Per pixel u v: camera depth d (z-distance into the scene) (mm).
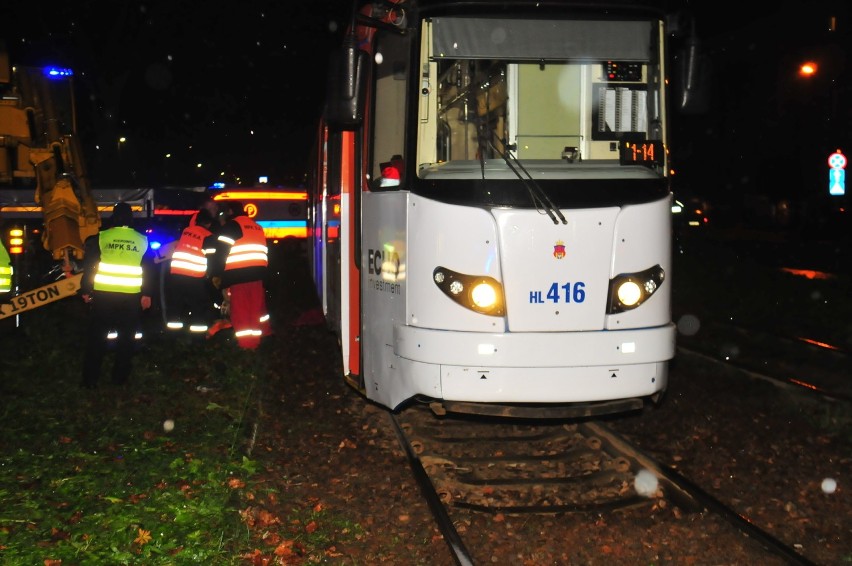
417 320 7230
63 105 14680
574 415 7363
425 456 7750
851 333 13000
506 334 7004
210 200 11844
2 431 8070
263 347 12484
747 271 19938
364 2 8305
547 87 7316
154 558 5547
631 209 7145
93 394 9609
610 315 7113
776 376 10000
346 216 9133
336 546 6035
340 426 8945
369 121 8070
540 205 7047
